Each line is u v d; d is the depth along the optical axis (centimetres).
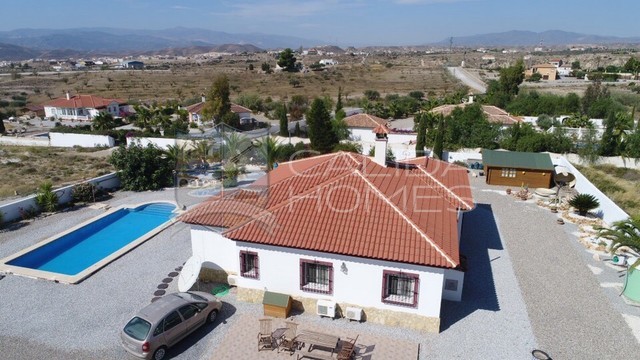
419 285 1747
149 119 7450
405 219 1891
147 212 3247
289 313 1902
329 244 1809
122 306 1962
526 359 1633
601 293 2088
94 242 2764
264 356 1625
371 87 13975
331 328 1795
